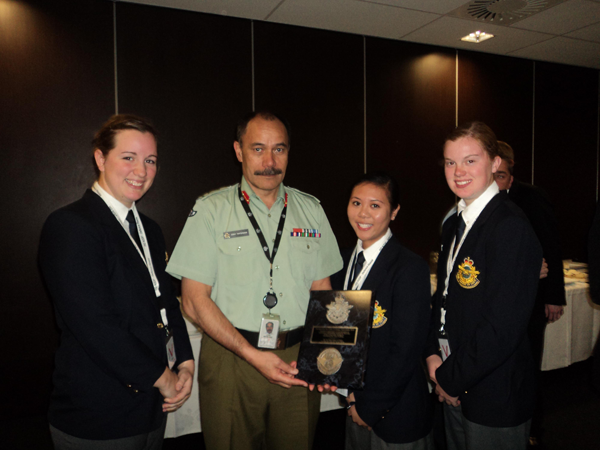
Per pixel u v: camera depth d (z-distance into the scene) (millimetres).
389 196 1401
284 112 3242
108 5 2770
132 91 2848
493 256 1212
